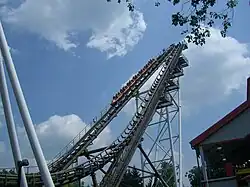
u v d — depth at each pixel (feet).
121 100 212.02
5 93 61.72
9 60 60.70
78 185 175.52
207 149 109.29
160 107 197.47
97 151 177.06
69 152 174.81
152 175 180.65
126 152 160.45
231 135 102.47
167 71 210.79
